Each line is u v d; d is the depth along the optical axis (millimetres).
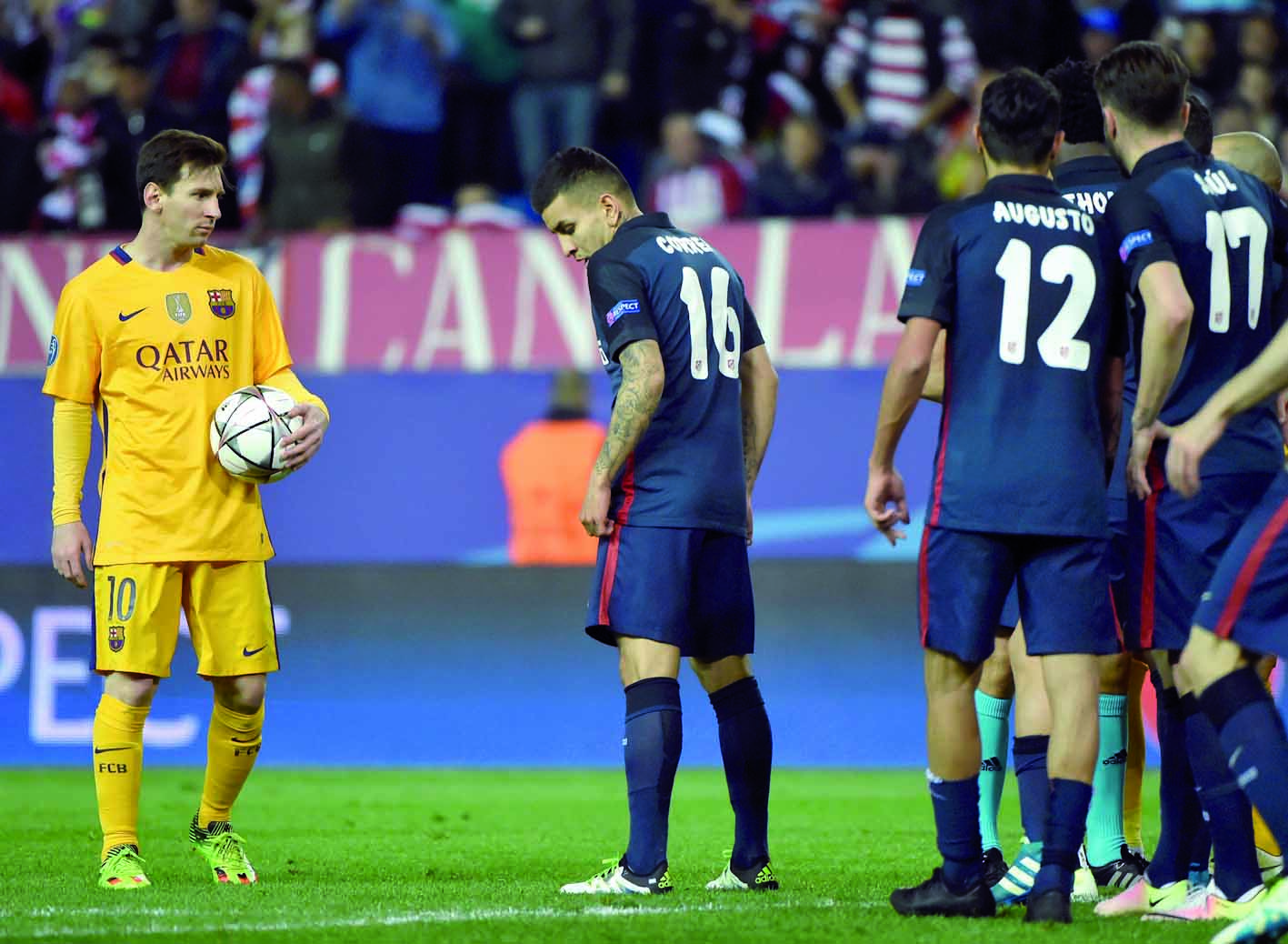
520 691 33750
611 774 32375
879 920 13211
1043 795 15047
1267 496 12406
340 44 42219
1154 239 13469
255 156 41750
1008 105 13859
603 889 15305
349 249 35031
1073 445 13445
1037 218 13664
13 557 34562
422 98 41438
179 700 34344
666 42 42562
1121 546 14781
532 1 40844
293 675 34406
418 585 34250
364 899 15102
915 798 27516
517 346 34312
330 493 34688
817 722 32969
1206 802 13422
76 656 34281
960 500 13453
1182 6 42250
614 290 15117
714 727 33688
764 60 42406
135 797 16812
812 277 33656
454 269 34688
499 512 34094
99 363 17031
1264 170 17000
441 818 24594
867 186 39438
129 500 16719
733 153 41031
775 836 22047
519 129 41531
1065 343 13500
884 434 13891
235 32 42094
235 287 17297
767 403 16516
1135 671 17422
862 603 33000
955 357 13656
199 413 16844
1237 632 12211
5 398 34844
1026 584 13664
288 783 30812
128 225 40781
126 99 41031
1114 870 16297
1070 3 40344
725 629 15688
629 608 15125
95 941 12625
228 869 16953
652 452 15258
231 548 16844
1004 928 12750
